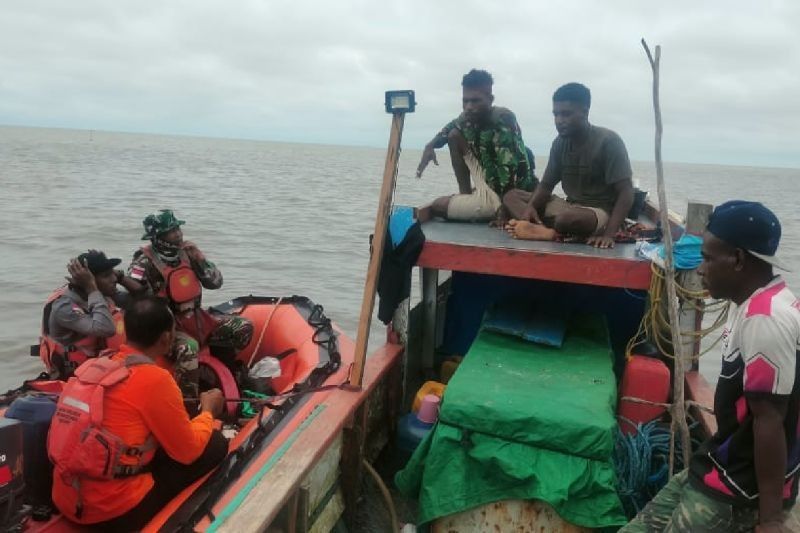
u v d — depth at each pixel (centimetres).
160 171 5731
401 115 356
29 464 304
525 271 400
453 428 326
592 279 389
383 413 449
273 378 476
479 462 319
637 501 352
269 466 300
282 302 556
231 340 487
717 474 226
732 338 220
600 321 454
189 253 467
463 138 525
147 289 442
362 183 5722
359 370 377
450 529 328
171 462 304
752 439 218
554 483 305
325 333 494
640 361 387
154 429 289
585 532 312
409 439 416
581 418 312
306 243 1938
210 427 320
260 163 9744
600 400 331
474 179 525
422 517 326
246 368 501
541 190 479
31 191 3145
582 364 376
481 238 446
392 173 361
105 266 421
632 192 444
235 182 4834
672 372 417
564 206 473
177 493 304
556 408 319
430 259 418
